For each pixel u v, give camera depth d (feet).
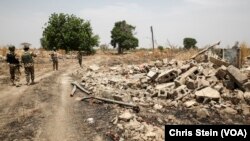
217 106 28.94
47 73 57.82
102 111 26.86
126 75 49.01
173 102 30.27
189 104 29.58
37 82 43.21
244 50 55.06
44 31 188.24
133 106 26.86
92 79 44.68
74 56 134.62
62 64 90.43
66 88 38.52
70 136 20.74
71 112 26.61
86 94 34.58
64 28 183.62
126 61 84.48
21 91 35.65
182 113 27.61
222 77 36.47
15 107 27.99
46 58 100.17
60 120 24.18
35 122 23.57
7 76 49.34
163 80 39.27
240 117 27.30
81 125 23.03
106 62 86.48
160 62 53.72
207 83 34.47
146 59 84.23
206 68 43.27
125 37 269.64
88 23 196.34
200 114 26.86
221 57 48.52
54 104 29.43
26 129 21.93
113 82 41.06
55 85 40.81
